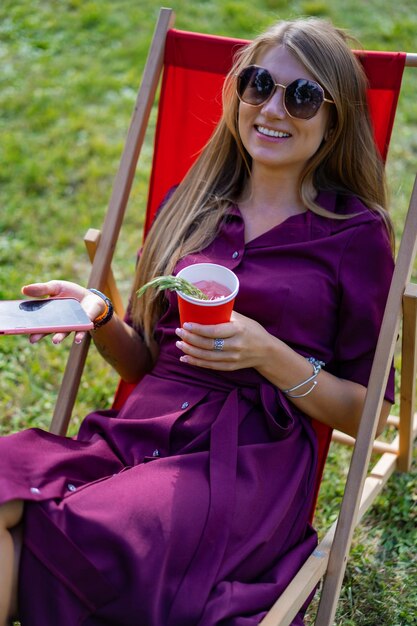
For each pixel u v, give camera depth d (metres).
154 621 1.75
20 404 3.14
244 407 2.11
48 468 1.93
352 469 2.11
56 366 3.30
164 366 2.26
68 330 2.00
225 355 2.01
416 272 3.74
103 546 1.79
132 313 2.47
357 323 2.18
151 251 2.38
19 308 2.04
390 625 2.34
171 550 1.82
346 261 2.18
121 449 2.10
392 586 2.46
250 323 2.04
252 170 2.32
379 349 2.11
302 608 2.05
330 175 2.31
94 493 1.88
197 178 2.40
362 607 2.40
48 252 3.88
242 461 2.00
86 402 3.16
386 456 2.75
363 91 2.23
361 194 2.31
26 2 5.81
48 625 1.78
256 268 2.20
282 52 2.14
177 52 2.61
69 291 2.24
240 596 1.82
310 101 2.11
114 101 4.93
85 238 2.50
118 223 2.53
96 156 4.50
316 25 2.19
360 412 2.20
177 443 2.09
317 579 2.03
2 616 1.77
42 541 1.80
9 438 1.97
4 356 3.34
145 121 2.56
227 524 1.90
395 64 2.38
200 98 2.64
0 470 1.85
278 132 2.17
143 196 4.28
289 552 2.05
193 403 2.12
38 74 5.14
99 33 5.50
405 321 2.19
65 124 4.73
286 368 2.09
